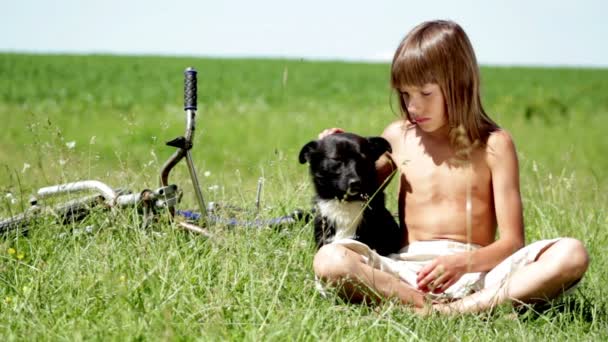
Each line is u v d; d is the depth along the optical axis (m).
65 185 4.17
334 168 4.14
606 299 3.73
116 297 3.14
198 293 3.42
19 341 2.85
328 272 3.48
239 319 3.13
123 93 33.16
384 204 4.32
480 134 3.82
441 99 3.74
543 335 3.22
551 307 3.44
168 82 40.16
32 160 6.73
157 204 3.98
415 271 3.77
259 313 3.08
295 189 5.10
